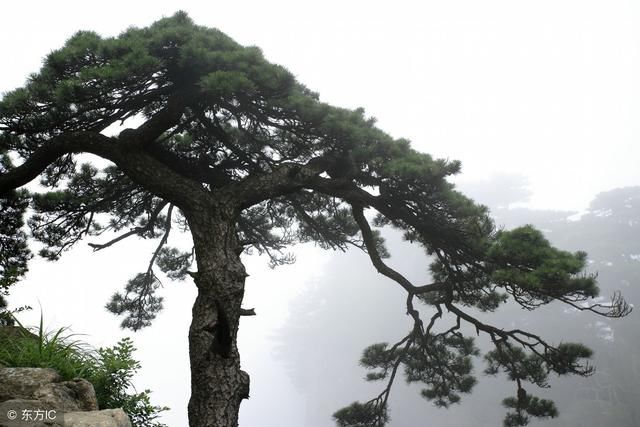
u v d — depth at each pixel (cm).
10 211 1337
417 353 1593
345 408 1560
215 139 1374
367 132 1244
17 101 1028
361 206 1344
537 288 1125
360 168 1277
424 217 1311
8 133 1126
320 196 1551
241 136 1458
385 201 1305
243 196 1120
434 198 1249
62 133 1150
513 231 1212
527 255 1148
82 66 1049
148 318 1702
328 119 1201
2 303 789
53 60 1013
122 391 685
